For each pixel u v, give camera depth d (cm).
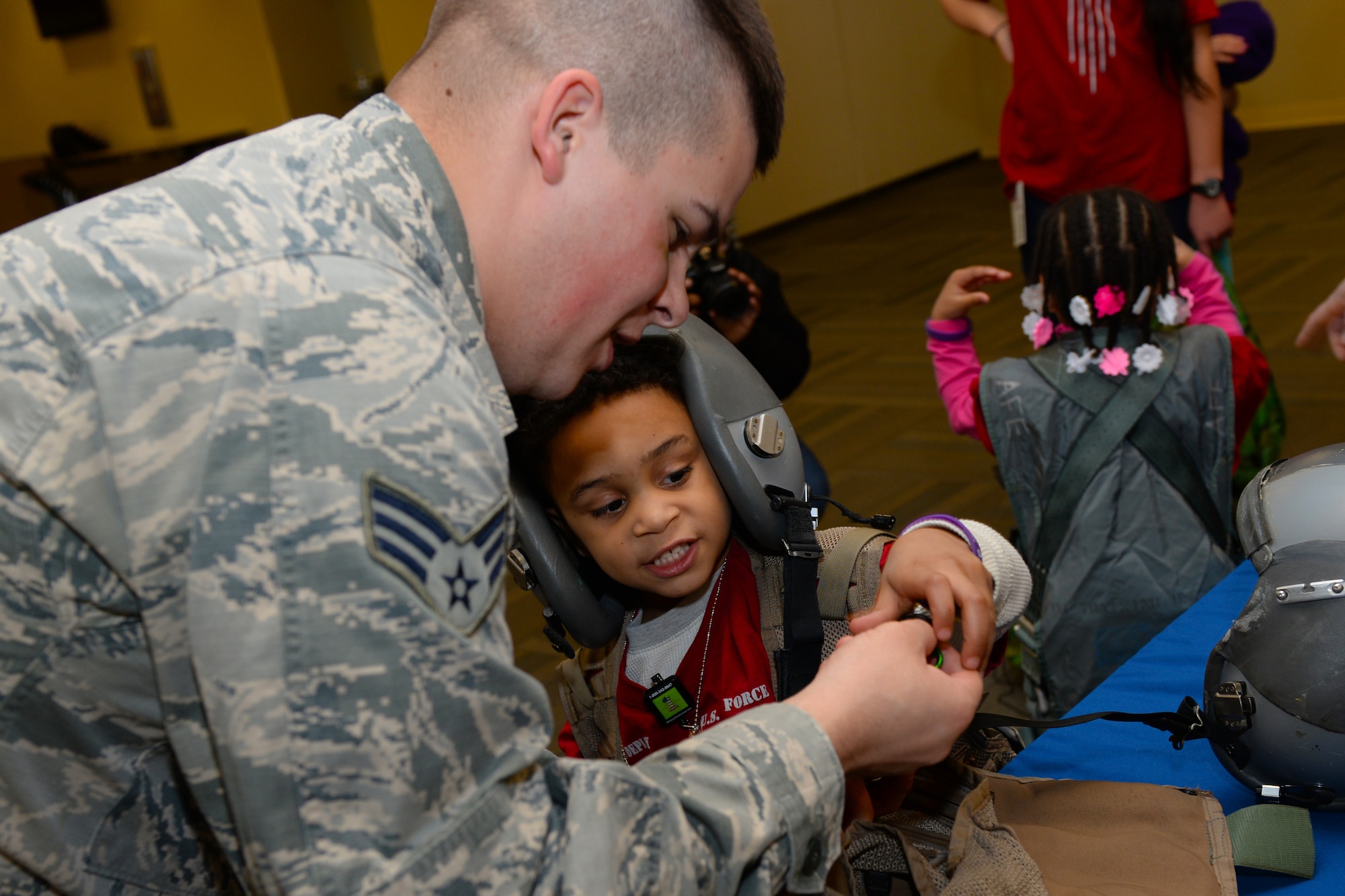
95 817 56
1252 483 87
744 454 86
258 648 46
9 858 55
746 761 56
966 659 73
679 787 54
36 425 48
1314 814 81
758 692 91
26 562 50
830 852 58
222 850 54
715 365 87
